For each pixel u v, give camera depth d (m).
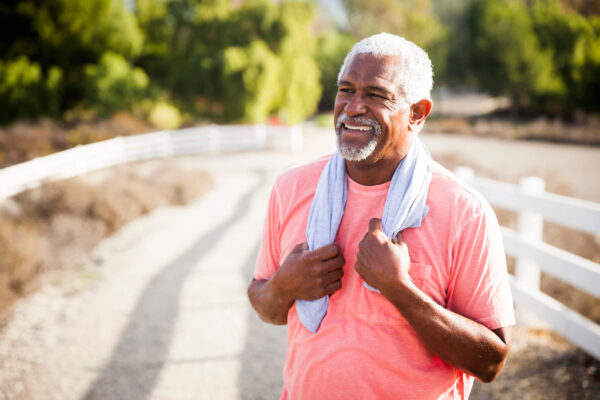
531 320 3.87
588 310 3.99
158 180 10.24
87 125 19.97
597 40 29.39
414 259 1.33
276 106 26.19
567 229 5.19
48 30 22.84
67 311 4.60
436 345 1.27
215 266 5.95
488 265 1.32
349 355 1.36
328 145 21.36
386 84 1.31
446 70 38.19
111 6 24.70
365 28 44.06
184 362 3.69
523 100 33.69
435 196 1.37
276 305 1.47
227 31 26.75
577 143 19.70
